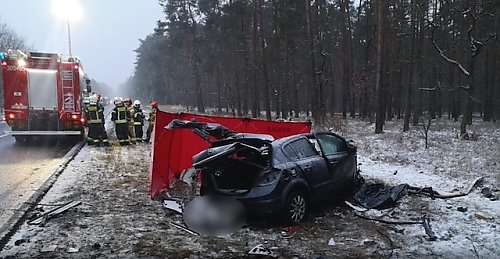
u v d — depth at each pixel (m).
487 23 26.89
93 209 7.61
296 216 6.95
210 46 44.47
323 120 23.34
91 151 14.91
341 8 34.81
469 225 6.84
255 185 6.76
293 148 7.36
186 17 43.34
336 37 44.91
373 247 5.97
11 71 16.09
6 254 5.50
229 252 5.75
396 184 9.65
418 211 7.59
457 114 35.75
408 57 32.62
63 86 16.58
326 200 7.87
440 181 9.95
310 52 25.91
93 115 16.67
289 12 30.77
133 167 11.77
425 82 41.38
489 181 9.66
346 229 6.74
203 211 6.84
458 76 34.22
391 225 6.93
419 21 24.67
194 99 58.12
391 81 30.22
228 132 7.88
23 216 6.97
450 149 15.16
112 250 5.73
